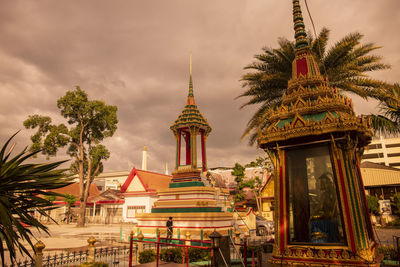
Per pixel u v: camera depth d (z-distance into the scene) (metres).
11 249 5.77
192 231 17.23
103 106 40.72
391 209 32.22
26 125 38.12
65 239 23.58
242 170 36.94
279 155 6.73
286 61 19.20
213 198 19.64
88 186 40.41
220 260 7.53
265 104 19.44
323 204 6.05
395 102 16.22
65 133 39.88
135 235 19.98
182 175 20.56
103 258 13.23
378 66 18.20
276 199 6.54
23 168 6.28
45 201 6.68
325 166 6.20
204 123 21.67
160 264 9.59
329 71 17.84
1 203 5.76
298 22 8.28
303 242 6.00
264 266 10.11
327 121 6.11
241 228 20.56
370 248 5.59
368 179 36.69
